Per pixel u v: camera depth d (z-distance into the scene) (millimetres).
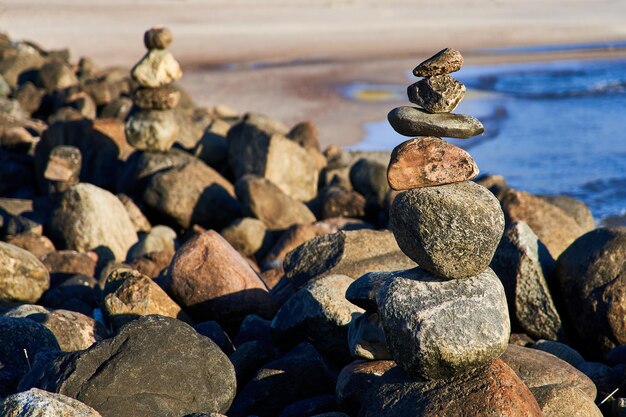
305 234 16812
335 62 55094
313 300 10594
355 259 12414
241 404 9297
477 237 7676
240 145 22031
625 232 11555
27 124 26156
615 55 63094
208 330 10711
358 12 104875
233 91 43344
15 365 9562
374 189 21188
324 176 23156
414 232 7805
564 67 56344
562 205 19094
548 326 11586
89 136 22328
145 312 11023
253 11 101250
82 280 13539
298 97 42000
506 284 11750
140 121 20516
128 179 20516
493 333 7676
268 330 11289
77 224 16469
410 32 78125
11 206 18828
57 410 7230
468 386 7652
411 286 7938
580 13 108750
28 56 35625
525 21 93438
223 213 18938
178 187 18859
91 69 38656
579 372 9492
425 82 7785
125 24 75688
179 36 69125
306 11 104438
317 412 9094
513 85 48906
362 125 35719
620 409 9023
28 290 12961
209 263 11906
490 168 30047
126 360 8281
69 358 8406
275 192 18859
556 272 11828
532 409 7656
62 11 86188
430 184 7809
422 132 7816
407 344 7773
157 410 8086
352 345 9328
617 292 11109
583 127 37281
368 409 8031
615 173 29375
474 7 121188
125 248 17109
